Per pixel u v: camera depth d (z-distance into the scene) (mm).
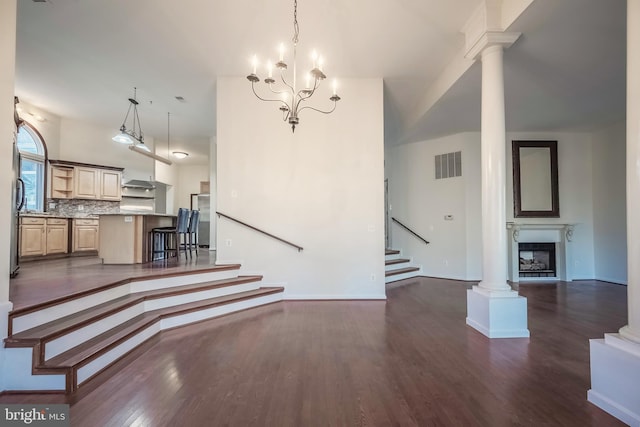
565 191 6617
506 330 3117
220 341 3025
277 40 3799
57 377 2035
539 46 3406
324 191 4836
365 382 2211
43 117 6246
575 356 2652
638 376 1681
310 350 2795
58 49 4016
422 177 7180
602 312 4039
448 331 3318
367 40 3793
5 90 2121
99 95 5402
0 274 2062
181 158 10195
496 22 3117
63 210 6824
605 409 1844
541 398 1994
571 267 6531
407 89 5152
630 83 1841
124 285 3430
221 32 3662
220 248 4793
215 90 5191
